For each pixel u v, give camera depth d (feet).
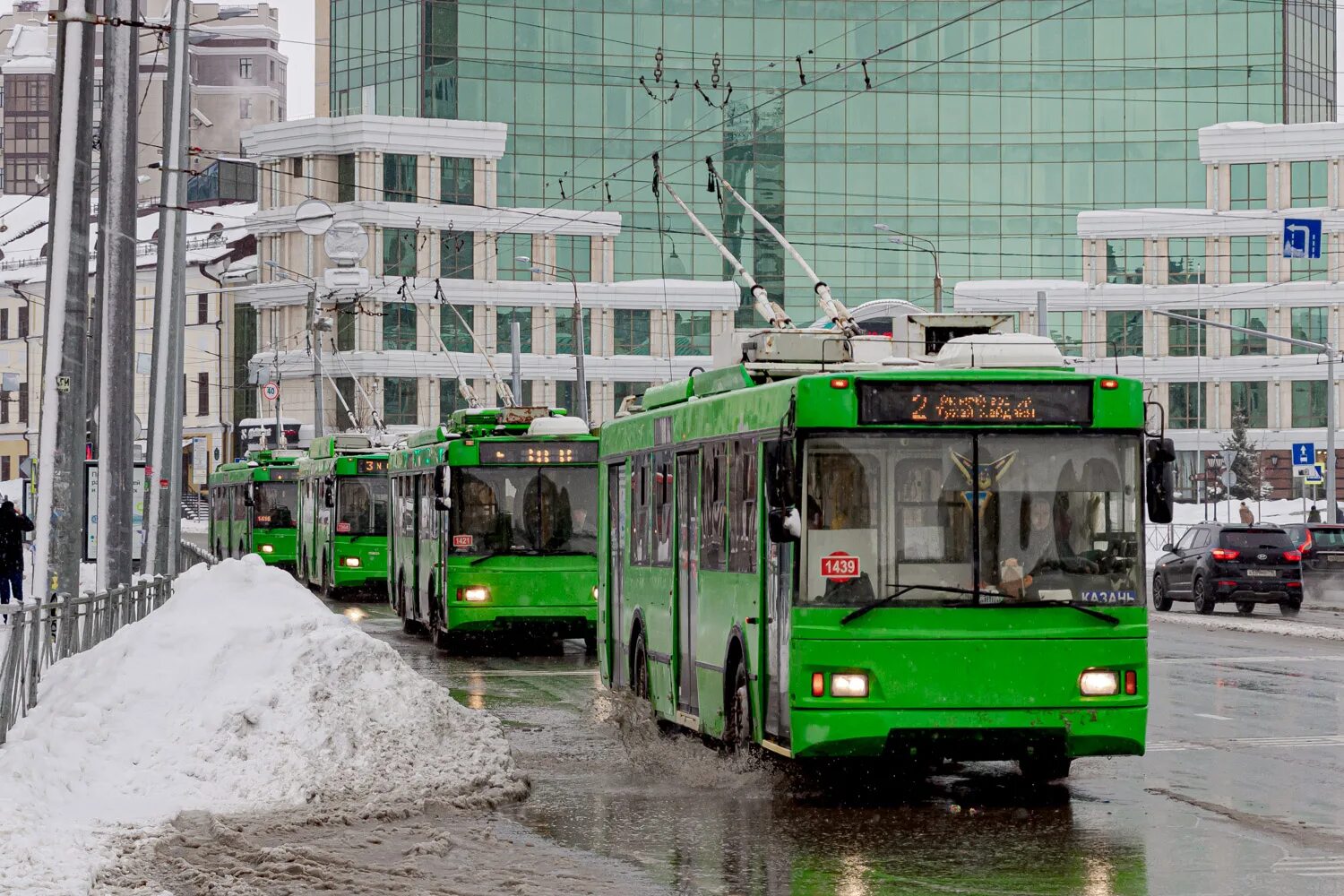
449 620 112.06
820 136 419.95
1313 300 404.36
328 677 60.49
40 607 70.33
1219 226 407.85
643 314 407.85
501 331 398.83
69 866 41.78
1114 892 41.60
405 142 390.63
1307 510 324.80
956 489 53.72
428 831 49.93
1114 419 54.19
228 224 457.68
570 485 112.98
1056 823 51.31
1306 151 404.36
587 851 47.42
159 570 151.43
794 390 53.88
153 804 52.80
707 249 415.23
